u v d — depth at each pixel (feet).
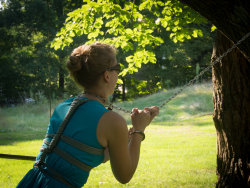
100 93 5.43
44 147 5.19
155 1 19.48
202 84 77.87
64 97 77.66
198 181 20.16
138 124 5.68
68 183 4.91
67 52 80.43
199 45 84.94
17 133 50.52
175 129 48.57
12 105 89.71
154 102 70.90
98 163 5.14
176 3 18.37
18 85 92.17
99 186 19.74
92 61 5.33
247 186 13.44
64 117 5.27
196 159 27.14
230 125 13.66
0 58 91.71
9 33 92.63
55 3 87.71
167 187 19.08
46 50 83.30
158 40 20.84
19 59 88.79
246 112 13.14
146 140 39.60
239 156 13.66
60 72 89.81
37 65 84.64
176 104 66.90
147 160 27.45
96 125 4.97
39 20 85.87
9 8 89.51
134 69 21.43
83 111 5.13
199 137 40.22
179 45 85.76
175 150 32.14
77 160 4.92
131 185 19.85
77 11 19.74
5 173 23.21
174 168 23.98
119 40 20.81
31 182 5.05
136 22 20.85
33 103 75.36
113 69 5.44
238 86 13.05
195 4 9.11
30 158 11.45
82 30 20.39
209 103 64.18
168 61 93.25
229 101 13.46
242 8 8.31
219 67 13.53
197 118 57.57
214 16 9.03
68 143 4.99
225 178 14.24
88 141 4.95
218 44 13.42
